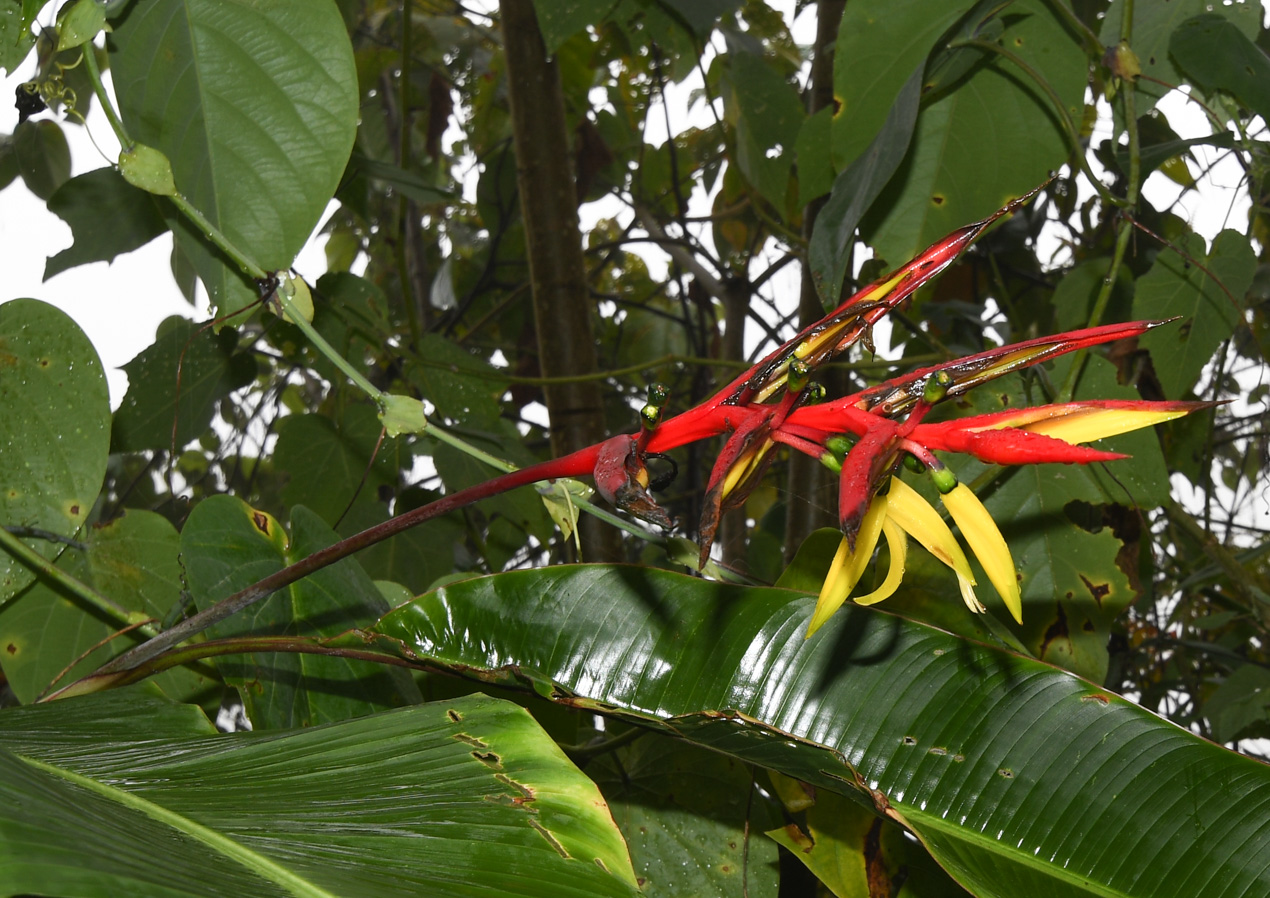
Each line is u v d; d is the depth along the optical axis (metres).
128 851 0.48
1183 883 0.77
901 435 0.51
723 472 0.49
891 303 0.57
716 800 1.16
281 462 1.77
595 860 0.59
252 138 0.98
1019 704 0.85
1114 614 1.24
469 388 1.83
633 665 0.92
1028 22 1.33
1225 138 1.34
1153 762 0.80
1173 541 1.95
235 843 0.55
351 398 2.17
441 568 1.86
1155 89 1.38
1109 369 1.31
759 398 0.56
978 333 2.16
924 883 1.03
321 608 1.00
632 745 1.23
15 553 1.02
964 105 1.34
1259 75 1.24
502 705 0.70
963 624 1.11
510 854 0.58
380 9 2.70
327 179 0.98
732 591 0.93
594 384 1.74
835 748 0.87
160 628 1.05
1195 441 1.89
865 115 1.35
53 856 0.44
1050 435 0.52
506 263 2.74
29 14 0.89
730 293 2.49
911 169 1.35
